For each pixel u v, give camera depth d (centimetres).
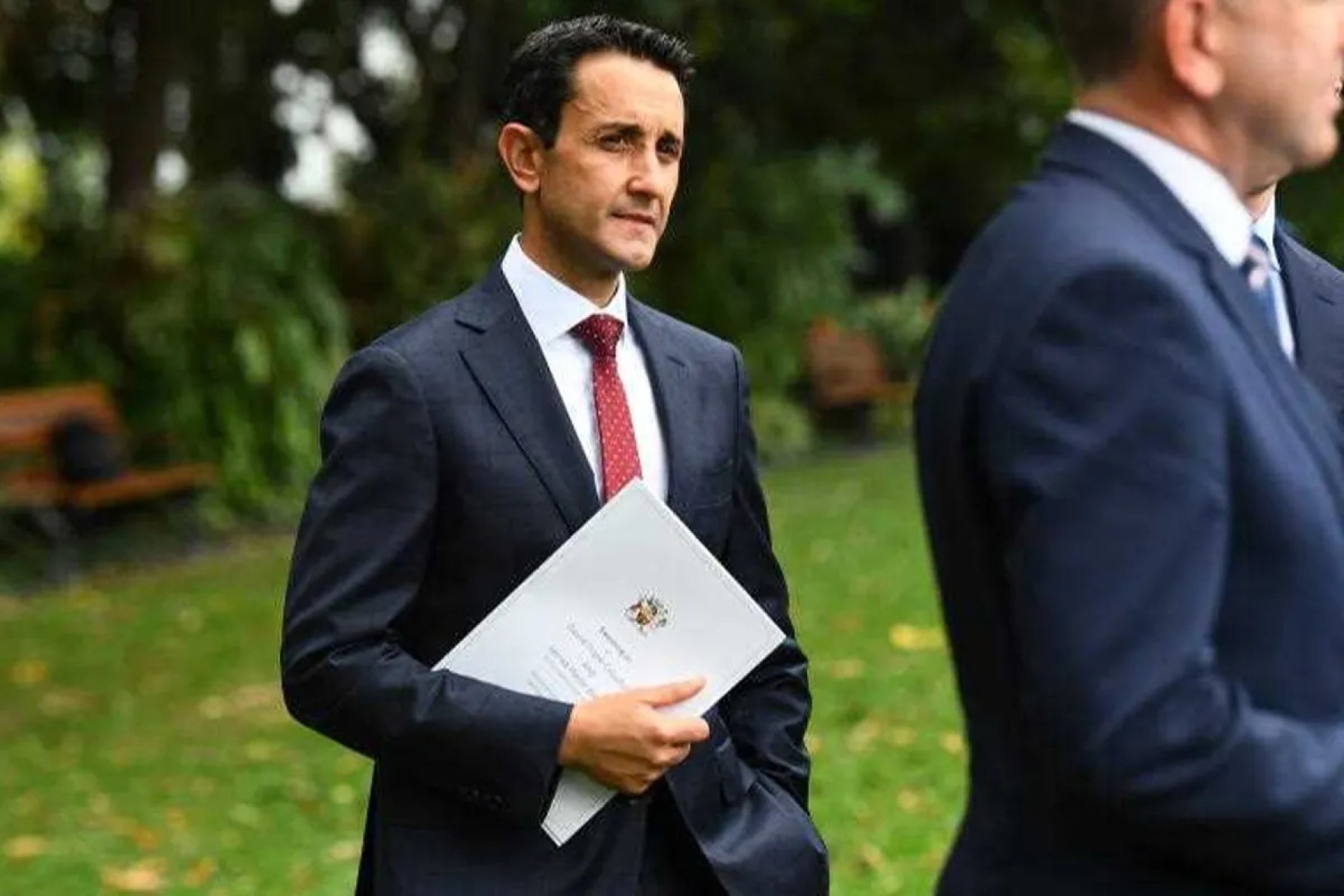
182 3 1794
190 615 1270
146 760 903
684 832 345
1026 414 222
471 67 2038
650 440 359
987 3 2366
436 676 331
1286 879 217
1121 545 214
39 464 1448
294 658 335
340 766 880
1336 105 242
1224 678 217
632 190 348
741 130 2206
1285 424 226
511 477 340
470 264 1861
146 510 1599
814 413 2295
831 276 2214
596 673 336
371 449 337
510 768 326
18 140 2116
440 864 338
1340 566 224
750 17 2072
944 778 805
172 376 1627
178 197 1702
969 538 235
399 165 1986
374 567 333
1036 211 236
